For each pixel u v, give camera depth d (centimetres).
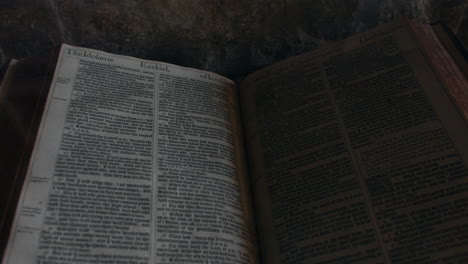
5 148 59
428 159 58
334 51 72
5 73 67
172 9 73
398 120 62
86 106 64
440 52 67
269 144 67
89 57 68
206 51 77
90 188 57
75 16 71
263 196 63
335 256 56
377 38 70
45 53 68
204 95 71
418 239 54
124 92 67
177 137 65
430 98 62
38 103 62
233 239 59
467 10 75
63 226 54
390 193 58
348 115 65
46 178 56
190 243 57
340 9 74
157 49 76
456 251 52
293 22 75
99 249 54
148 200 58
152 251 55
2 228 52
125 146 62
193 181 61
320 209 59
